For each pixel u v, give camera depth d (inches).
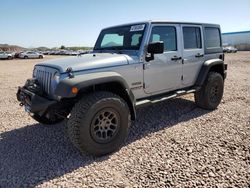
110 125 131.0
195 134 156.3
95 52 183.3
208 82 201.0
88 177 109.5
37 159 126.8
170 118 191.2
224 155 126.2
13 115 207.5
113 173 112.2
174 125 174.9
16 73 563.8
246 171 110.3
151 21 158.6
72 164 121.4
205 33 205.6
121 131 134.6
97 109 123.0
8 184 104.6
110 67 137.6
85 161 124.5
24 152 135.2
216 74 207.9
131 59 148.3
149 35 156.3
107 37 182.5
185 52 184.9
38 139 153.9
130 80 148.7
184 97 259.1
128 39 163.9
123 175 110.2
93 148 124.9
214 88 207.8
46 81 137.0
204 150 132.6
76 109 120.7
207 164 117.3
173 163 119.3
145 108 220.5
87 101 121.8
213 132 159.0
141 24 159.8
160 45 142.9
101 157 128.8
